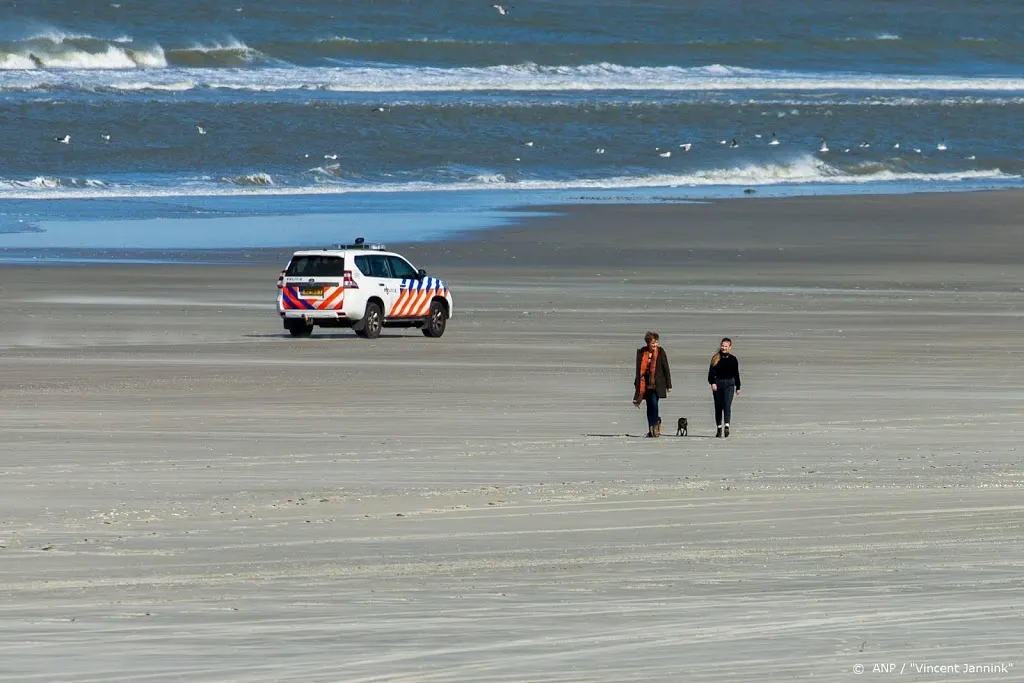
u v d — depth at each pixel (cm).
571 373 10019
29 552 4594
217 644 3500
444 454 6725
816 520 5172
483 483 5944
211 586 4153
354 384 9425
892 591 4094
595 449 6912
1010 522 5141
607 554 4609
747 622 3728
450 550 4659
